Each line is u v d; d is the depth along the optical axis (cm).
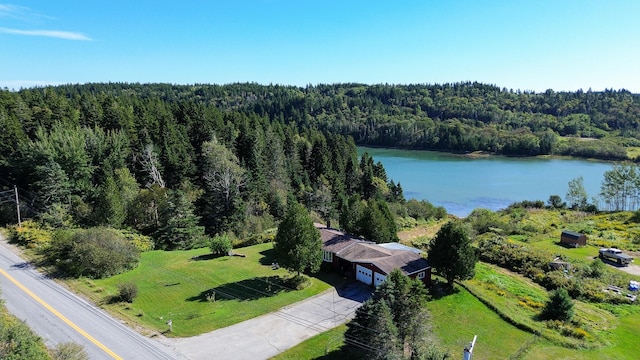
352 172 9856
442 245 3888
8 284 3662
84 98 9212
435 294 3812
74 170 5719
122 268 4297
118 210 5309
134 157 6850
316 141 10138
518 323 3247
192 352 2795
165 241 5416
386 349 2392
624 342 3062
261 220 6481
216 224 6169
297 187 8544
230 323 3225
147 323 3184
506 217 7544
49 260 4262
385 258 4050
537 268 4591
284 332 3095
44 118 6825
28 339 2200
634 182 8575
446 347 2889
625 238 6016
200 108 9000
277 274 4300
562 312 3350
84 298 3538
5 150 5822
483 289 3962
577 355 2848
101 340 2880
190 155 7388
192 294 3778
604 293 3947
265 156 8375
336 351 2828
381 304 2497
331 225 6988
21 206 5403
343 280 4169
